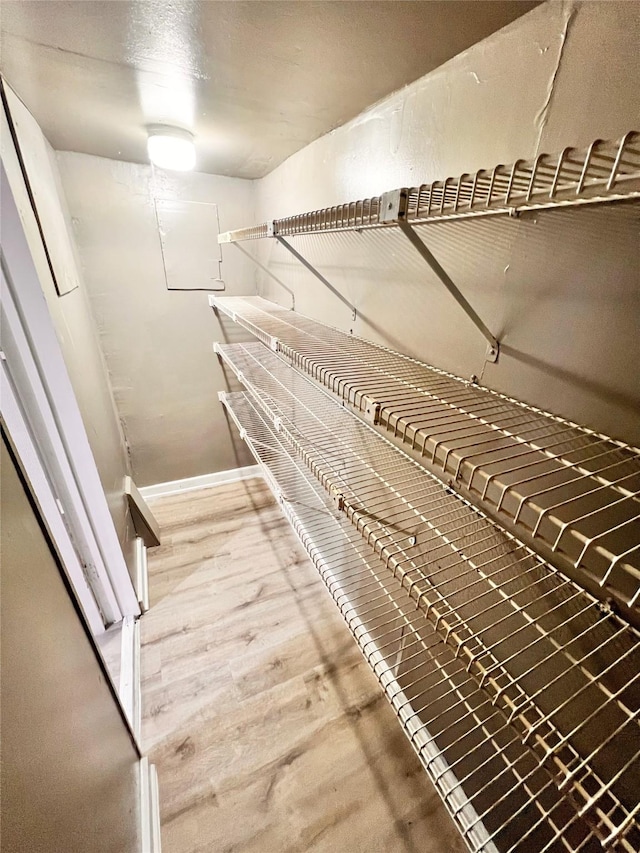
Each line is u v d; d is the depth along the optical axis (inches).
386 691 23.4
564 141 22.0
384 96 36.5
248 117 43.9
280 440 68.2
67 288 52.7
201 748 43.6
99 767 25.8
